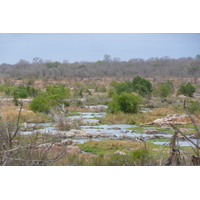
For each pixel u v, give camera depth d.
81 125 23.50
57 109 29.31
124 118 26.62
